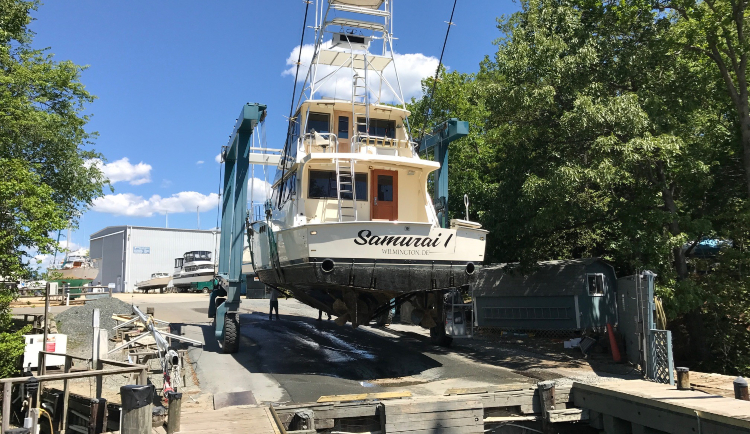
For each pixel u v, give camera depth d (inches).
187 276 1514.5
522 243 573.6
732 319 577.0
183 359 370.9
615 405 300.5
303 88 467.2
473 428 301.7
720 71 535.5
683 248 550.0
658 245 472.7
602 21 538.3
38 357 417.1
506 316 646.5
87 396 359.6
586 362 459.5
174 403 246.8
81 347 534.9
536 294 607.2
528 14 576.1
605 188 500.1
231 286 491.5
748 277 526.9
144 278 1962.4
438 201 523.8
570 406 338.6
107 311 711.1
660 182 516.4
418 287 370.9
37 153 601.9
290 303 1091.3
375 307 417.1
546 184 471.5
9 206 407.5
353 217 424.5
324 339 585.3
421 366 442.6
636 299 420.2
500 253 584.4
